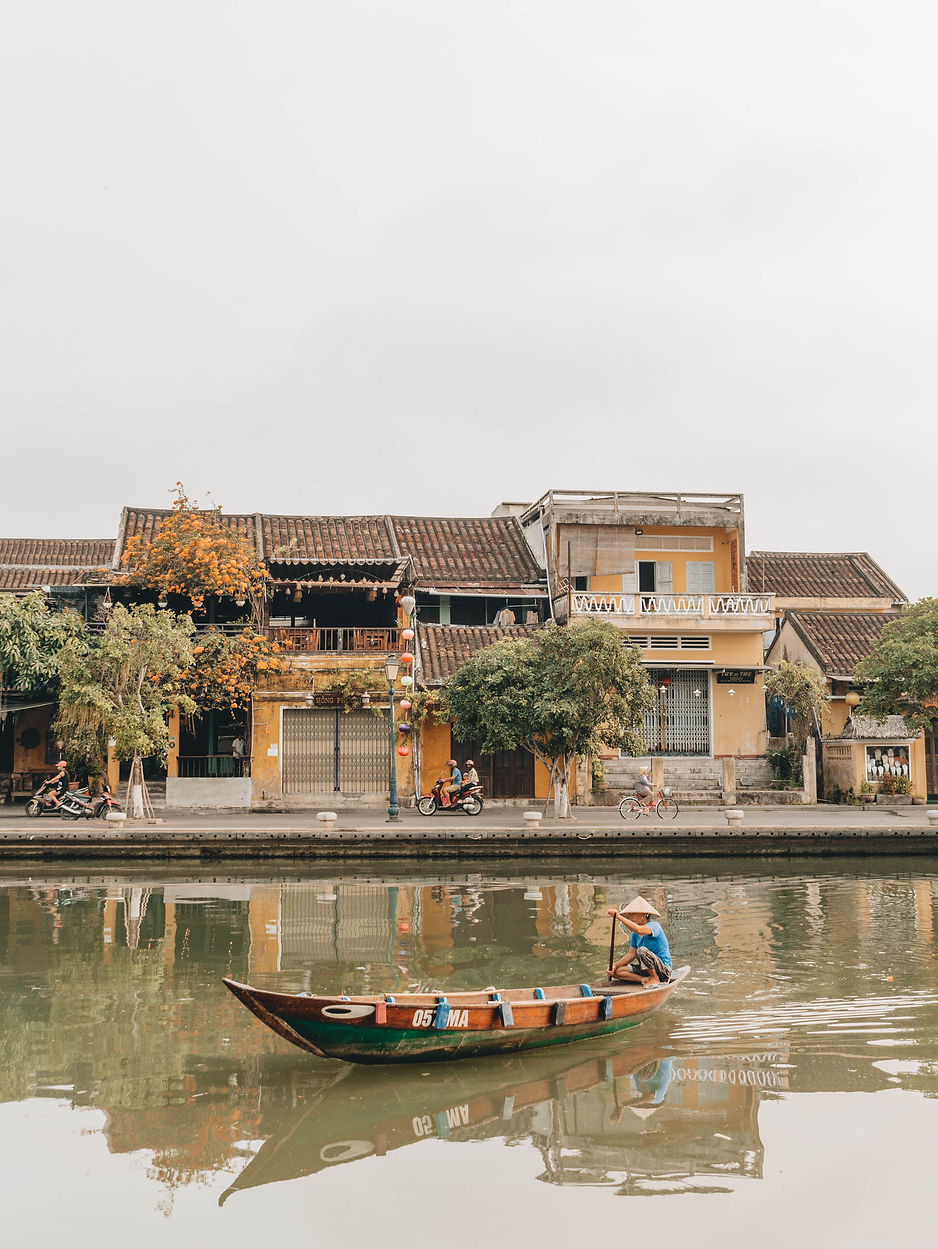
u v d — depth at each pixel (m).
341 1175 8.09
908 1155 8.41
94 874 22.09
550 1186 7.91
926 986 13.19
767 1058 10.61
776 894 20.03
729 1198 7.73
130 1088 9.77
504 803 31.70
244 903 18.94
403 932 16.39
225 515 36.16
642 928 11.95
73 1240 7.15
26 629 28.98
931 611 30.78
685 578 36.81
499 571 35.72
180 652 27.22
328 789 31.31
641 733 33.62
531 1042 10.65
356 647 32.44
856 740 32.00
